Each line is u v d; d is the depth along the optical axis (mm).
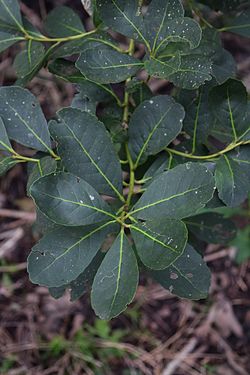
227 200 574
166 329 1259
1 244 1286
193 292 592
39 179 515
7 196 1312
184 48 572
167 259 510
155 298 1272
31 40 650
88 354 1210
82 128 558
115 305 529
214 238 732
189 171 529
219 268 1285
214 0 705
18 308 1259
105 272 532
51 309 1257
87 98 643
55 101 1281
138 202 544
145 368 1214
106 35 647
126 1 583
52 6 1309
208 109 624
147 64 570
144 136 607
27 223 1294
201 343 1251
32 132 587
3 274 1273
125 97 651
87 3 661
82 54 576
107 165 564
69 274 536
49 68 637
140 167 643
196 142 634
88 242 541
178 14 572
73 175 526
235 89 584
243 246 1153
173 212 530
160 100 597
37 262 531
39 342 1229
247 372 1227
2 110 584
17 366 1211
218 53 662
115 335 1229
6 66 1305
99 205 536
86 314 1244
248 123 593
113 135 625
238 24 688
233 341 1254
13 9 643
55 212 520
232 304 1271
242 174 583
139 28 581
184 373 1221
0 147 584
